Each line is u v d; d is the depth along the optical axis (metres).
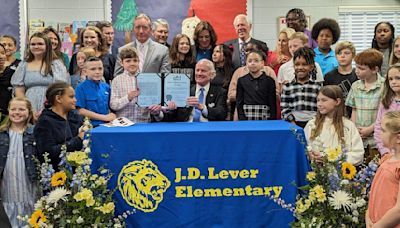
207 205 2.88
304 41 4.55
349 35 6.29
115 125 3.14
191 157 2.86
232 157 2.87
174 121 3.64
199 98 4.02
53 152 3.24
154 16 6.14
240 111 4.20
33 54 4.27
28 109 3.44
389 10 6.25
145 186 2.86
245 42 5.16
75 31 6.12
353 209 2.76
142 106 3.47
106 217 2.79
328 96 3.29
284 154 2.89
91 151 2.85
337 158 2.89
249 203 2.90
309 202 2.78
